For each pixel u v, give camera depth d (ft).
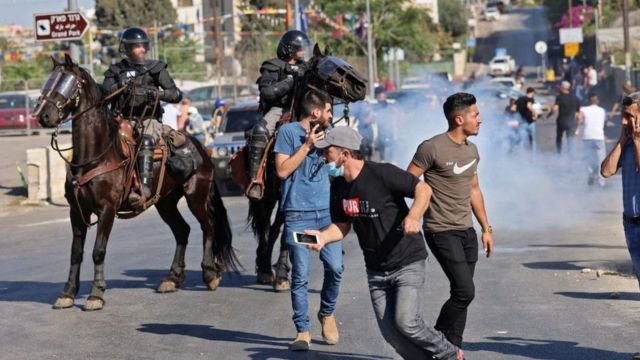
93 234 69.77
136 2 292.20
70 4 82.48
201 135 106.93
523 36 444.96
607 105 195.72
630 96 31.73
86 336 37.22
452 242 29.73
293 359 32.94
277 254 56.65
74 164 41.88
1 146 152.97
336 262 33.76
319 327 37.60
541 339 34.71
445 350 27.89
